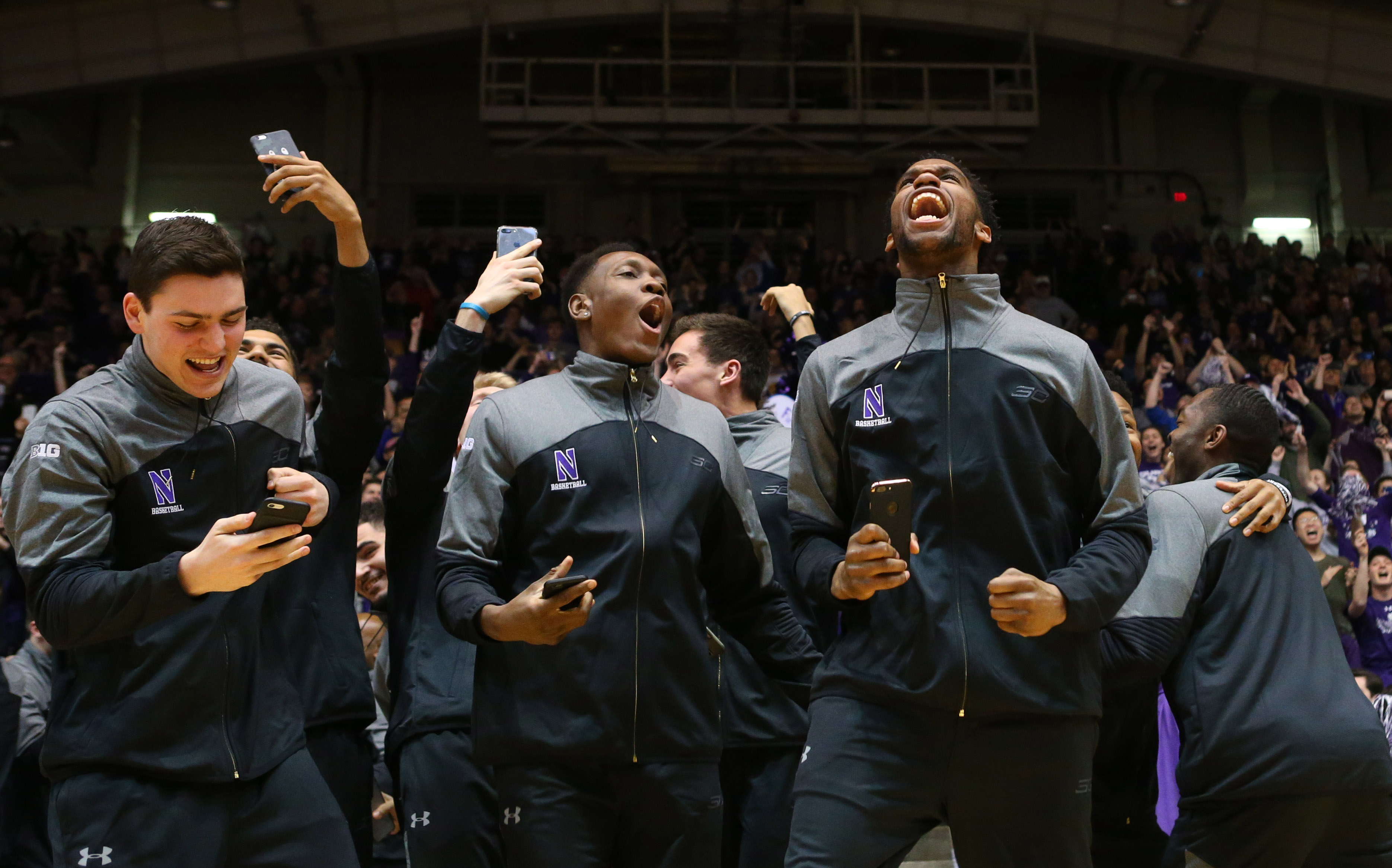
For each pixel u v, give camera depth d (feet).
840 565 6.17
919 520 6.29
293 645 7.50
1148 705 8.33
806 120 45.42
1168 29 46.16
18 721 9.93
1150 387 28.76
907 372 6.49
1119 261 45.50
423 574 8.48
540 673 6.63
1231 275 46.11
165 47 44.52
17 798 12.35
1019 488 6.25
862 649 6.36
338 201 7.50
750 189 51.03
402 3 45.01
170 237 6.32
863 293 41.65
